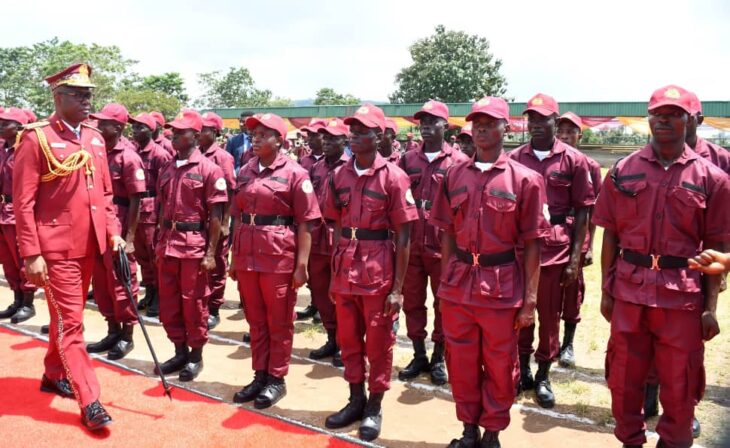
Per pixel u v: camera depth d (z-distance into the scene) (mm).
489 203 3471
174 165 4961
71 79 4109
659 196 3266
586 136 33344
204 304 4926
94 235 4254
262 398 4328
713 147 4492
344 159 6020
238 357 5469
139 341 5812
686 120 3188
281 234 4316
